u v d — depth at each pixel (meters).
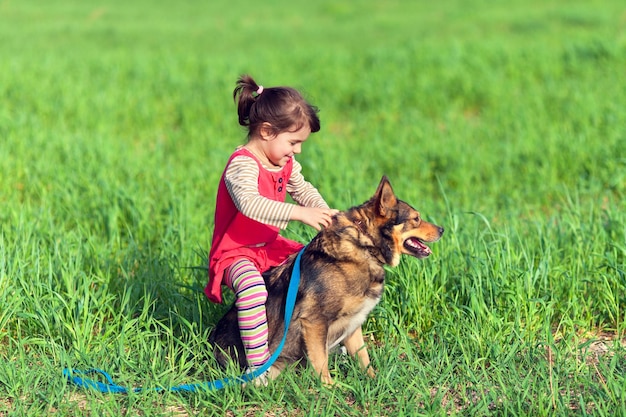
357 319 4.66
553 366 4.84
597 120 12.05
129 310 5.52
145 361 4.93
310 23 38.00
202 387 4.55
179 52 24.70
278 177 4.63
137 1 49.62
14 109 14.25
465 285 5.85
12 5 43.84
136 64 19.34
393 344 5.41
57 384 4.66
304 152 11.23
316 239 4.63
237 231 4.63
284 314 4.65
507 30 29.48
